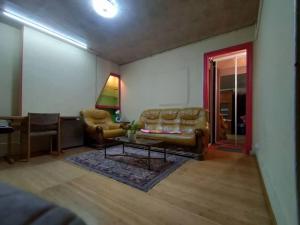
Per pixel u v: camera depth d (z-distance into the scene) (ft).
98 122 13.50
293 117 2.33
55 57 11.52
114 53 14.23
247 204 4.38
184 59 12.67
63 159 8.61
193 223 3.59
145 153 9.84
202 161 8.37
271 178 4.29
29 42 10.13
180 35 11.08
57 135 9.98
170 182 5.76
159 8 8.23
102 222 3.62
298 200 2.17
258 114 8.13
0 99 9.47
